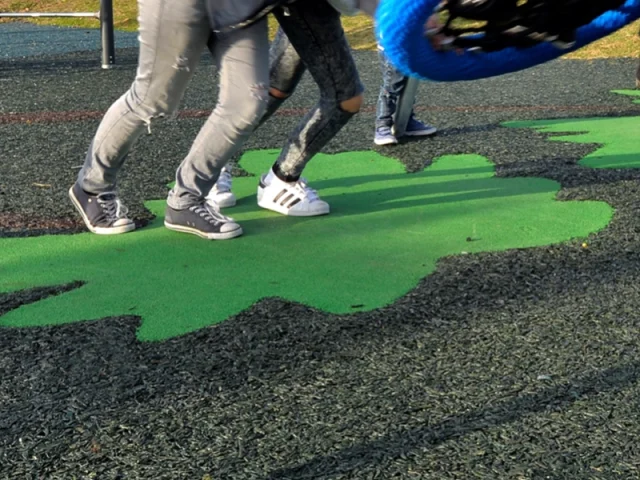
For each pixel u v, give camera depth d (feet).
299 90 26.27
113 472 6.11
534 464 6.15
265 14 8.96
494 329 8.49
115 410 6.98
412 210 12.70
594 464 6.14
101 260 10.57
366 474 6.03
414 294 9.41
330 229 11.80
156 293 9.48
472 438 6.50
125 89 26.32
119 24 50.21
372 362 7.80
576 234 11.44
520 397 7.13
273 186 12.46
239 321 8.70
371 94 25.39
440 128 19.39
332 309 9.00
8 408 7.04
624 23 6.14
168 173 15.02
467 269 10.16
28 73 30.07
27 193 13.76
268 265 10.35
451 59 5.86
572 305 9.07
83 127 19.86
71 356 7.96
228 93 10.19
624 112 21.47
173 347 8.13
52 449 6.42
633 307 9.01
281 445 6.43
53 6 56.80
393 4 5.33
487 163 15.71
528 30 5.67
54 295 9.46
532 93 25.40
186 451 6.37
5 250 10.96
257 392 7.26
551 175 14.62
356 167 15.58
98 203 11.51
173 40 9.40
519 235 11.44
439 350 8.04
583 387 7.29
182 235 11.50
